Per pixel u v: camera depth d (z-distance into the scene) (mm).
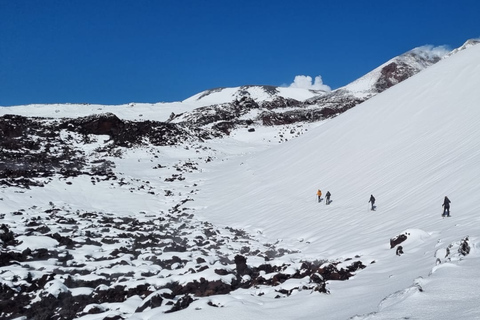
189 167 49438
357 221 20922
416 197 21562
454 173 21938
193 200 35031
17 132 51062
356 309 7531
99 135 58531
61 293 12523
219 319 8359
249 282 12961
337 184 29984
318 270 12023
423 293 6680
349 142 39000
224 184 40344
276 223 25234
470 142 25766
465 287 6629
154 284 12938
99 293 12648
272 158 47406
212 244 20188
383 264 12047
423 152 28422
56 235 19672
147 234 22875
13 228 20688
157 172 46625
